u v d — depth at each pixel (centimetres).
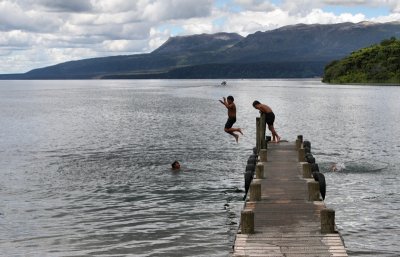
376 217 2194
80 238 1944
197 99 12800
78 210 2352
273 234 1410
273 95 14625
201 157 3834
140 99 13438
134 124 6569
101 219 2198
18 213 2311
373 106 9544
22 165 3616
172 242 1888
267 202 1770
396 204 2400
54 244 1881
